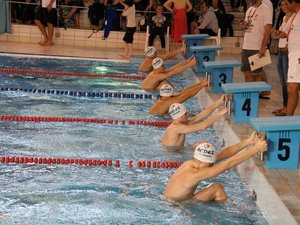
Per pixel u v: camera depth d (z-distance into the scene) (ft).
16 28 48.62
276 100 27.14
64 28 48.73
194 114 26.37
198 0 51.62
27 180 17.13
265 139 16.57
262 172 16.56
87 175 17.79
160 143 21.29
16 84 31.73
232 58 44.52
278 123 16.88
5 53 41.42
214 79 28.48
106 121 24.29
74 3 50.29
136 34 48.80
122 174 17.99
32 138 21.45
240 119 22.75
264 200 15.34
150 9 49.42
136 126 23.82
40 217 14.47
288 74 20.44
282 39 22.47
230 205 15.62
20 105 26.63
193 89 25.64
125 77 35.83
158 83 31.35
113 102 28.37
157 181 17.48
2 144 20.51
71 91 30.35
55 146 20.56
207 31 46.39
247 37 26.25
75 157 19.38
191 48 36.06
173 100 25.40
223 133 22.26
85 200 15.71
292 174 16.49
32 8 49.52
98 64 40.34
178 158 19.66
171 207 15.31
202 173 14.99
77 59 41.52
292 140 16.85
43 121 24.06
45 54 42.27
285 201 14.29
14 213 14.66
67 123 23.90
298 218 13.17
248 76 26.78
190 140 22.02
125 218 14.57
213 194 15.72
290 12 21.76
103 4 49.32
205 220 14.57
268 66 39.78
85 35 48.80
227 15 48.85
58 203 15.44
